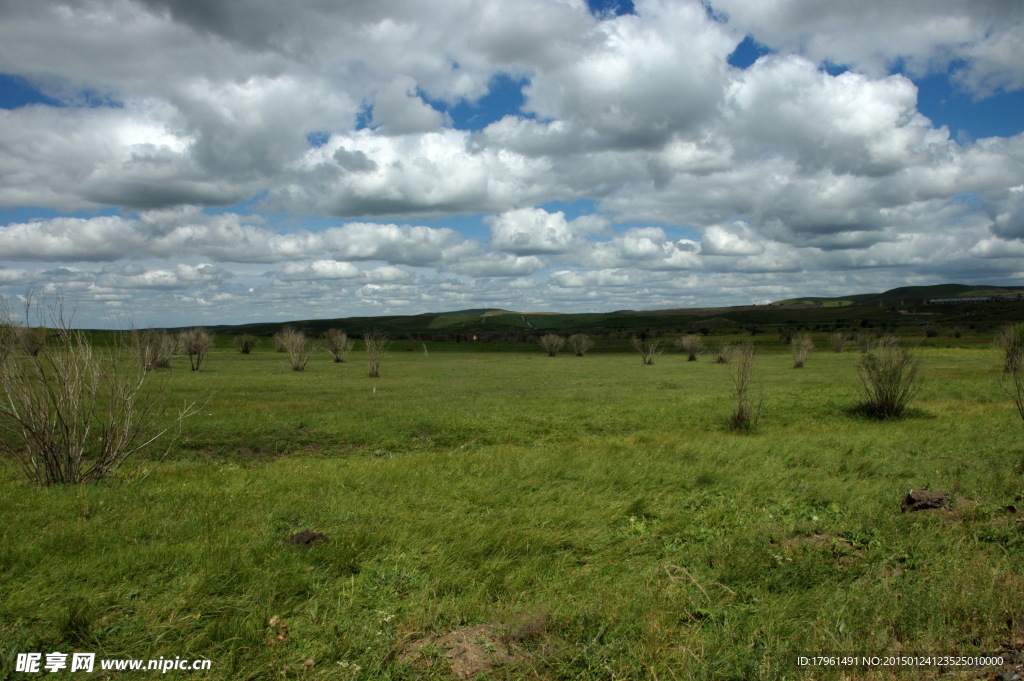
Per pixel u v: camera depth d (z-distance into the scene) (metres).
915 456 11.88
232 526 6.88
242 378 35.47
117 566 5.48
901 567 5.64
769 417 21.33
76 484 9.22
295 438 16.81
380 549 6.18
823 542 6.43
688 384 35.06
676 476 10.02
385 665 4.02
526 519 7.34
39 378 9.43
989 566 5.35
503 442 17.53
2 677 3.81
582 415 21.56
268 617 4.63
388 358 64.19
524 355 76.00
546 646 4.19
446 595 5.04
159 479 10.16
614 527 7.21
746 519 7.36
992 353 54.00
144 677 3.86
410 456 13.41
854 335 86.81
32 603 4.72
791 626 4.41
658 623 4.36
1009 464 10.30
